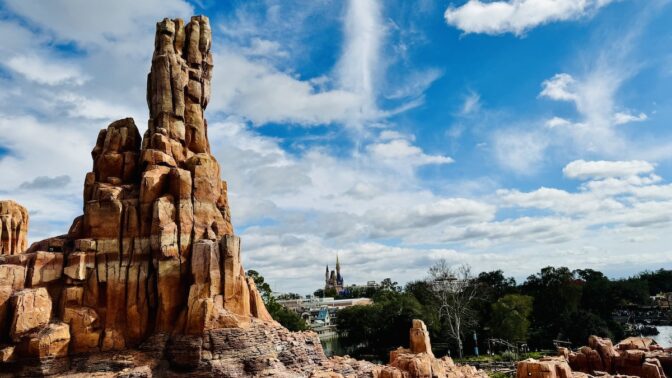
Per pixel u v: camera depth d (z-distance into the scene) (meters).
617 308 168.00
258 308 52.09
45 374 39.88
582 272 178.50
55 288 45.59
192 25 59.59
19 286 43.88
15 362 40.00
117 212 48.03
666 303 189.12
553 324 121.94
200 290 45.62
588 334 112.69
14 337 40.66
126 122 55.34
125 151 54.06
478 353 115.12
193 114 57.16
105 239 47.44
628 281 172.62
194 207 50.22
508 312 116.00
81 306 44.84
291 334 51.16
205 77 60.19
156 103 55.09
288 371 45.94
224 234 51.62
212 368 41.53
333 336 188.00
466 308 118.44
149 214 48.53
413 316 123.69
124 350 44.03
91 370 41.31
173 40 57.56
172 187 50.22
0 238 53.81
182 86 56.25
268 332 47.31
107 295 45.88
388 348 127.88
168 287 46.16
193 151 56.59
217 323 44.03
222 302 46.31
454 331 114.56
